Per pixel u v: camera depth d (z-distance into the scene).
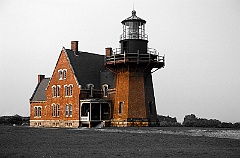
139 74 54.19
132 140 29.55
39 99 66.38
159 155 20.77
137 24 55.19
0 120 79.00
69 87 58.84
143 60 53.19
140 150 23.02
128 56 53.53
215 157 20.03
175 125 62.50
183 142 27.88
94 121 55.09
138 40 54.38
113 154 21.17
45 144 26.86
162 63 55.19
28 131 42.03
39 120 65.38
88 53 64.12
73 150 23.12
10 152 22.22
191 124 61.38
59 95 60.88
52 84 62.56
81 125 56.22
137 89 53.66
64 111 59.41
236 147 24.62
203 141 28.48
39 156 20.48
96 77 60.66
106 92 58.66
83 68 60.19
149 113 54.06
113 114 55.62
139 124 52.72
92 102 54.97
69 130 44.22
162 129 45.12
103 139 30.52
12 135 35.25
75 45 61.69
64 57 60.28
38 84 71.44
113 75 58.44
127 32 55.28
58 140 29.81
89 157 20.03
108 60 56.03
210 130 42.72
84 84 57.69
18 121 81.06
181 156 20.38
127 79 53.94
